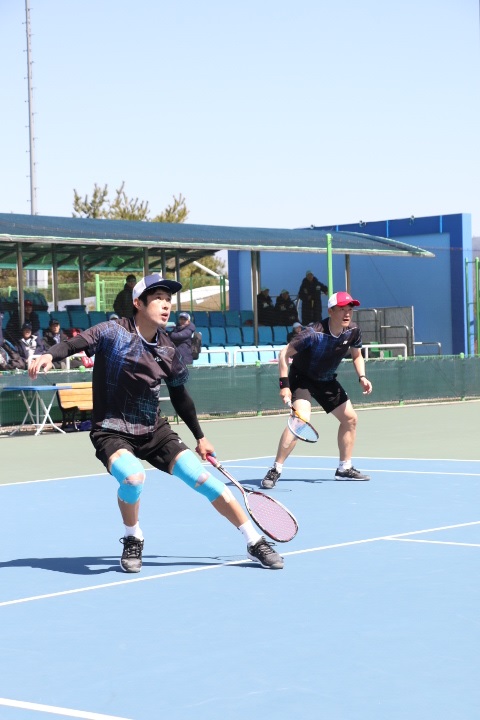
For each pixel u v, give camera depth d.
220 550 7.71
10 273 32.09
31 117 59.03
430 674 4.71
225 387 21.77
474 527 8.42
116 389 7.00
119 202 64.81
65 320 24.80
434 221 30.72
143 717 4.24
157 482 11.62
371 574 6.78
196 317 27.58
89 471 13.44
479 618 5.65
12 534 8.67
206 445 7.14
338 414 11.41
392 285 31.44
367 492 10.57
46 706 4.39
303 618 5.73
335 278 32.44
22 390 19.78
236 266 34.06
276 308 28.67
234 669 4.86
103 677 4.79
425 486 10.95
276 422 20.81
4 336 22.72
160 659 5.05
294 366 11.20
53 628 5.67
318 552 7.52
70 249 26.94
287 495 10.45
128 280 25.64
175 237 23.89
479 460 13.52
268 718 4.21
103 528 8.89
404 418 21.08
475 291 30.06
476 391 26.38
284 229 28.92
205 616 5.83
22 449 16.70
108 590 6.53
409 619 5.66
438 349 30.52
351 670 4.79
